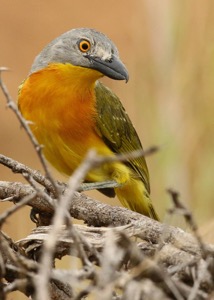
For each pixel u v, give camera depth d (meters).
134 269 7.79
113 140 12.83
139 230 8.84
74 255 7.88
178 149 16.12
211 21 16.44
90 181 12.63
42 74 12.17
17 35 27.39
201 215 15.54
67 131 12.20
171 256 8.24
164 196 16.03
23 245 8.92
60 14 27.86
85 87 12.30
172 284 7.56
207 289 7.68
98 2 27.86
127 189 12.71
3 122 23.92
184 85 16.44
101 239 8.59
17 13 27.69
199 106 16.22
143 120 16.75
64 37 12.40
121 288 7.49
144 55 16.94
